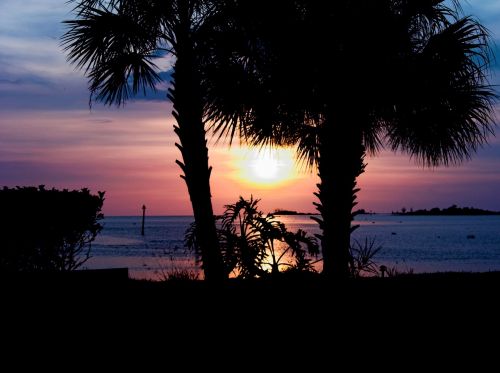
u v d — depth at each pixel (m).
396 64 7.76
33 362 5.18
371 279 9.32
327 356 5.51
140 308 6.73
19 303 5.98
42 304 6.04
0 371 4.95
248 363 5.32
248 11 7.82
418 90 7.71
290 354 5.59
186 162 8.96
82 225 8.68
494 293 8.12
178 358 5.41
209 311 6.84
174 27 8.77
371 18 7.66
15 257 8.27
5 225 8.16
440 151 8.29
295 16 7.88
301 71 7.76
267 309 6.98
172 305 6.97
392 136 8.70
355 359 5.43
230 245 8.36
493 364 5.29
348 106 8.08
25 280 6.11
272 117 8.02
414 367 5.23
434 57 7.73
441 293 8.02
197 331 6.15
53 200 8.34
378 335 6.17
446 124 7.89
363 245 43.88
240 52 8.17
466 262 28.53
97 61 8.59
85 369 5.06
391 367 5.23
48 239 8.40
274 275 8.21
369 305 7.30
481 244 48.53
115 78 8.74
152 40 8.84
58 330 5.93
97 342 5.71
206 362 5.32
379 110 8.12
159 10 8.37
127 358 5.37
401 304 7.39
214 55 8.29
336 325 6.46
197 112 8.90
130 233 75.31
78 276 6.32
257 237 8.45
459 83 7.72
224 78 7.99
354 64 7.79
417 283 8.83
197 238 9.05
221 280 8.48
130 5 8.32
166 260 25.64
